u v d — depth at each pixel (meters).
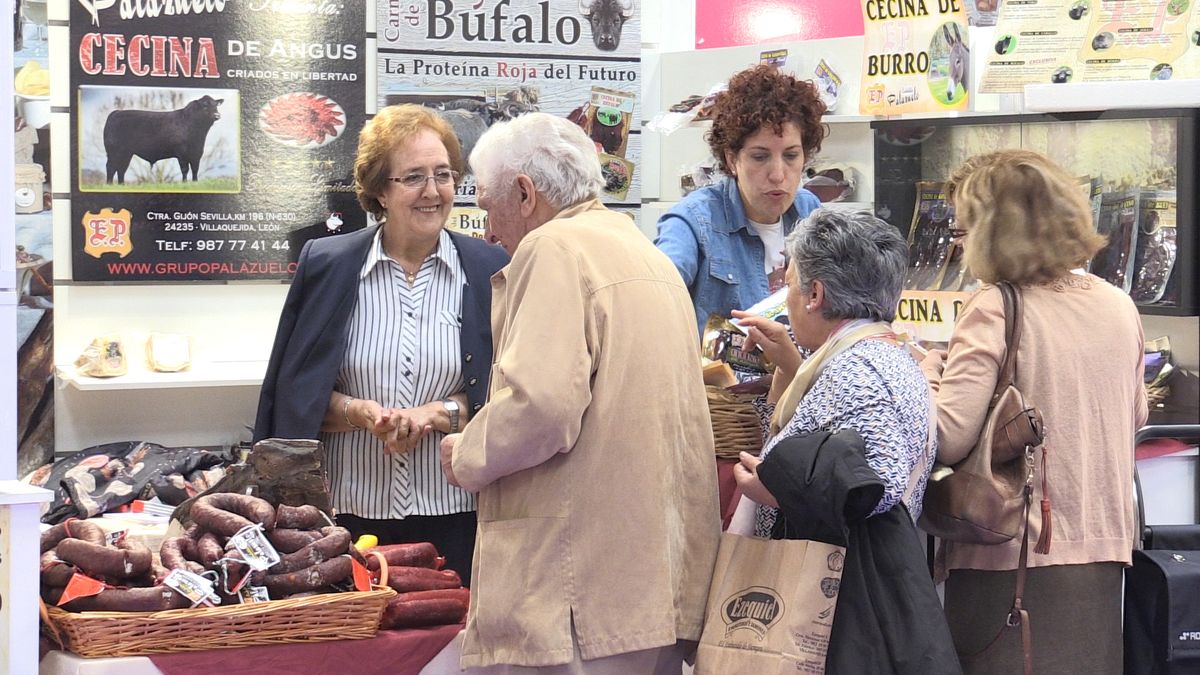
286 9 5.25
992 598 3.32
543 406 2.85
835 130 5.50
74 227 5.09
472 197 5.49
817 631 2.94
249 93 5.23
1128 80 4.73
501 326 3.11
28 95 5.00
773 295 3.79
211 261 5.24
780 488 2.93
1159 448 4.64
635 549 2.98
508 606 2.96
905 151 5.22
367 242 4.07
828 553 2.96
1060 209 3.35
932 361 3.58
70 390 5.12
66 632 2.91
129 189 5.13
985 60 4.97
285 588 3.07
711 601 3.11
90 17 5.03
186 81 5.16
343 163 5.36
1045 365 3.28
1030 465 3.20
